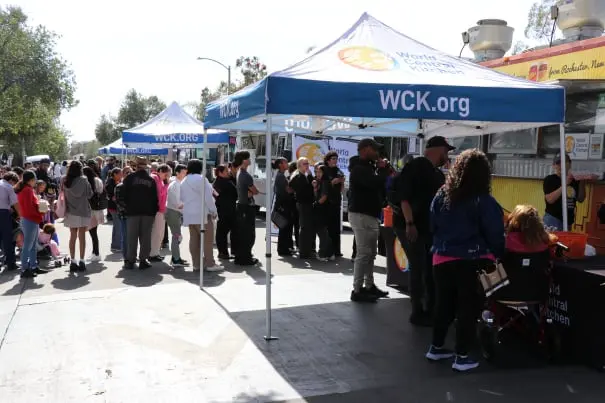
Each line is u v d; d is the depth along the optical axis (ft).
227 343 17.63
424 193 18.03
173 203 30.86
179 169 32.24
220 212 33.45
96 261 32.86
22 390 14.03
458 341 15.02
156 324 19.66
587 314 15.05
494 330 15.70
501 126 23.36
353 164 22.47
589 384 14.16
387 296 23.62
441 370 15.31
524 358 16.08
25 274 27.94
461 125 25.03
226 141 52.42
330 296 23.89
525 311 15.69
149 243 30.58
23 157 187.21
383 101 17.10
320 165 33.81
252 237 31.89
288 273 29.45
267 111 16.51
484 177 14.33
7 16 115.34
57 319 20.25
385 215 25.05
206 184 29.25
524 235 14.98
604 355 14.67
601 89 24.53
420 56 20.81
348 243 41.60
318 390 14.01
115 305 22.24
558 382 14.32
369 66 18.92
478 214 14.24
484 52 35.04
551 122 18.38
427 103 17.35
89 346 17.33
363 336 18.34
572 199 23.32
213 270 29.66
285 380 14.67
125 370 15.35
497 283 14.20
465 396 13.56
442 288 15.17
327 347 17.26
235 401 13.39
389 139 43.45
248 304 22.44
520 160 29.30
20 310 21.48
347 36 21.52
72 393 13.84
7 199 29.76
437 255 15.08
